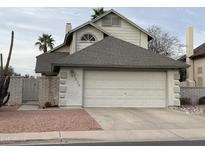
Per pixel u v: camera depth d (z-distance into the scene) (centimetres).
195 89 2705
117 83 2188
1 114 1795
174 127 1416
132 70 2200
